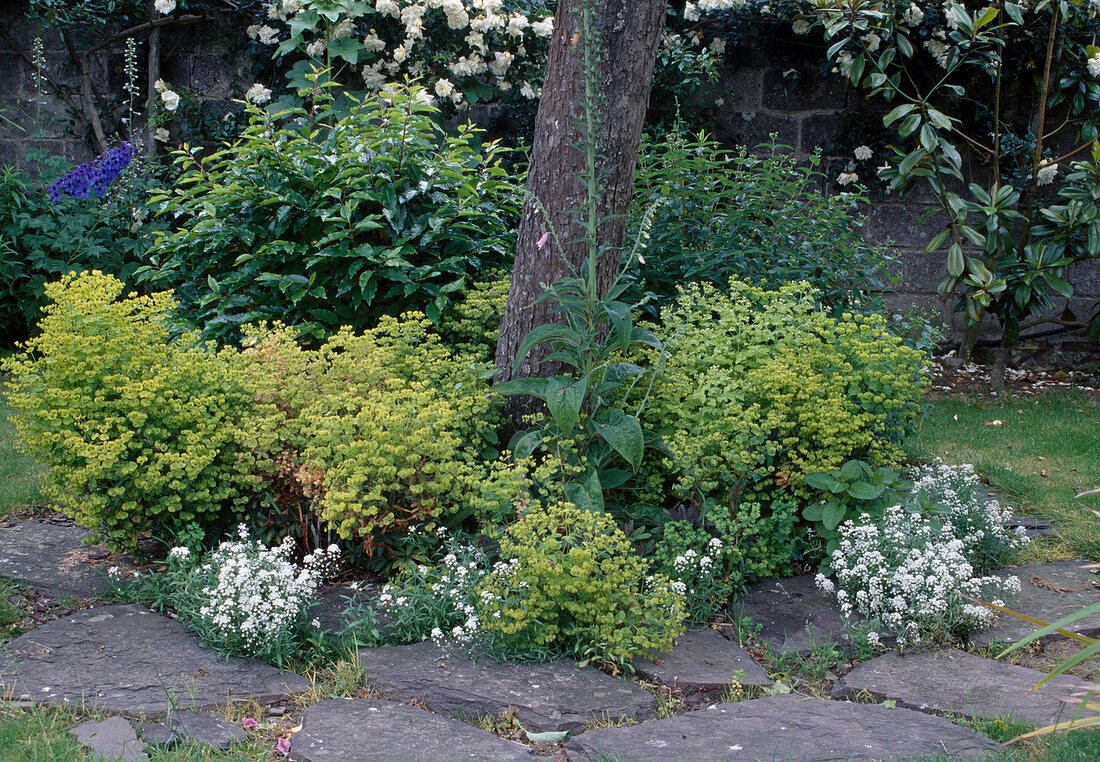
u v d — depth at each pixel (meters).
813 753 2.33
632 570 3.01
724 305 4.20
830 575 3.60
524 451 3.50
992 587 3.44
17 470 4.45
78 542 3.71
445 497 3.48
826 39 6.92
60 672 2.67
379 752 2.32
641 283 4.69
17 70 7.92
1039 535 4.06
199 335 4.11
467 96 7.23
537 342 3.54
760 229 5.22
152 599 3.24
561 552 3.02
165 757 2.25
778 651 3.04
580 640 2.93
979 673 2.82
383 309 4.71
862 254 5.76
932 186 6.71
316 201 4.65
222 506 3.59
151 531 3.51
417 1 6.84
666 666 2.88
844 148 7.78
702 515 3.53
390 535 3.41
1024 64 7.50
